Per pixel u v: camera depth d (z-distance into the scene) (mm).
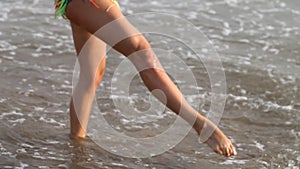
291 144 17703
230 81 21594
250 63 22953
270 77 21875
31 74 21250
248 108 19844
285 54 23953
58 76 21266
